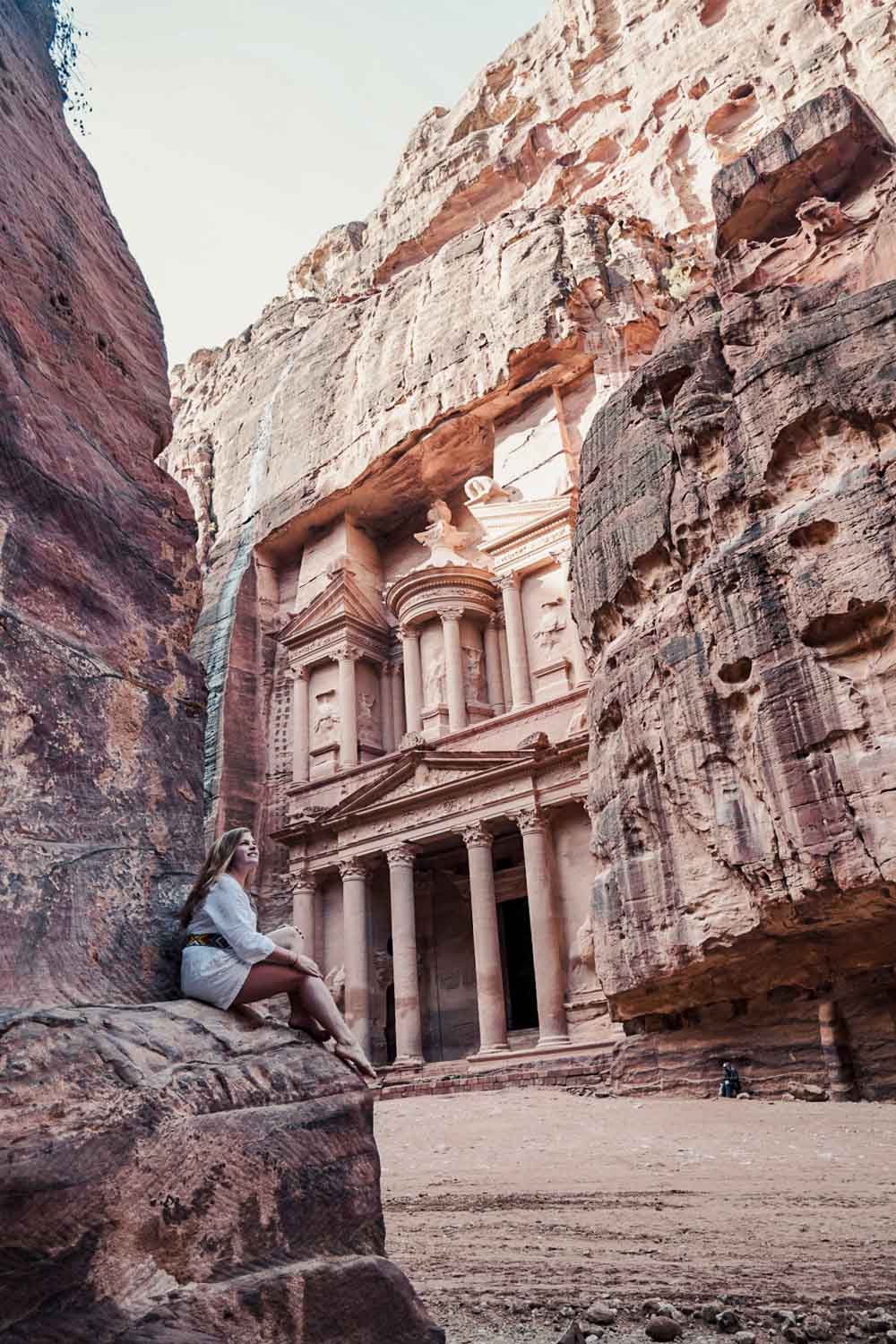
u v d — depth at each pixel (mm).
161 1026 3539
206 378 64875
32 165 5449
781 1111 14945
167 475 5633
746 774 16984
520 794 31969
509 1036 31922
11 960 3555
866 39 39969
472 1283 5508
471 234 46938
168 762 4742
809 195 22391
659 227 45500
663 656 18984
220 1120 3256
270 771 44531
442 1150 14180
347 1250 3436
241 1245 3107
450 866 37062
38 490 4426
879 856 14422
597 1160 11984
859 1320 4273
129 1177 2898
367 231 60625
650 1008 20156
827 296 19125
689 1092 18859
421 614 40656
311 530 48656
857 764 15062
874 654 15469
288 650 46562
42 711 4086
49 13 6332
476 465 44812
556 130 52188
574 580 23516
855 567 15617
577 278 40031
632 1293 5043
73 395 5074
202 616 49688
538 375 40750
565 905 30828
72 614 4438
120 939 4102
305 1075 3701
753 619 17031
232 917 4137
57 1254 2658
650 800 19250
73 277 5445
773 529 17203
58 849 3961
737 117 45312
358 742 42500
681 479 19797
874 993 16500
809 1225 6949
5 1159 2664
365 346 49031
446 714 39281
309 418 50562
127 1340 2654
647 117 48188
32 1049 2986
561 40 54469
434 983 36312
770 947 17125
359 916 35375
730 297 22047
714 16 48281
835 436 17062
